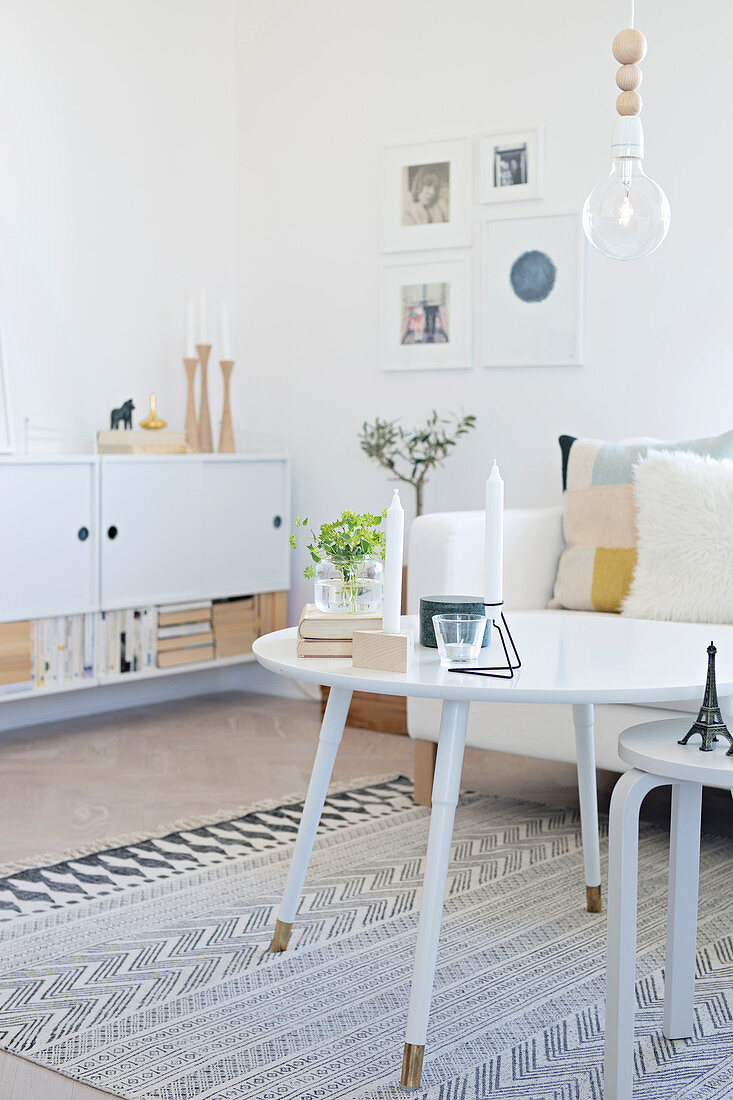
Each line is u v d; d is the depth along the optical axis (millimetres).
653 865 2430
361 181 4078
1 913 2160
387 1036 1697
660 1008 1796
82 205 3869
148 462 3604
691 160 3408
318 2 4133
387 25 3984
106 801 2885
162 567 3674
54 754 3361
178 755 3355
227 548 3898
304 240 4234
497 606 1805
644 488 2869
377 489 4113
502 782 3100
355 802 2869
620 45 1884
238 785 3033
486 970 1924
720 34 3340
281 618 4148
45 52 3734
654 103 3463
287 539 4133
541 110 3678
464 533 2775
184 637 3787
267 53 4277
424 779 2826
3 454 3406
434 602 1813
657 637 1931
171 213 4172
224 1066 1604
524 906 2203
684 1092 1546
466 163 3824
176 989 1843
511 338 3771
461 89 3836
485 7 3766
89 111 3879
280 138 4266
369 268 4078
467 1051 1658
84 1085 1554
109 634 3561
